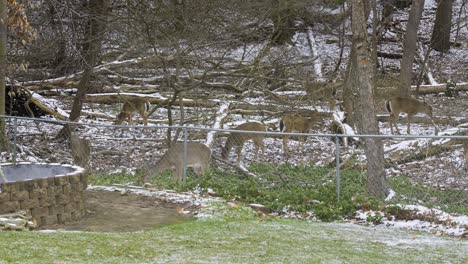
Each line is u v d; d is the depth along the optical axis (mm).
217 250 8695
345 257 8688
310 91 24531
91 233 9484
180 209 11594
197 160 15320
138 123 23375
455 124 25750
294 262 8195
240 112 23453
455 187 16406
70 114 21828
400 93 28422
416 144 19344
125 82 25906
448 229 11414
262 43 30672
